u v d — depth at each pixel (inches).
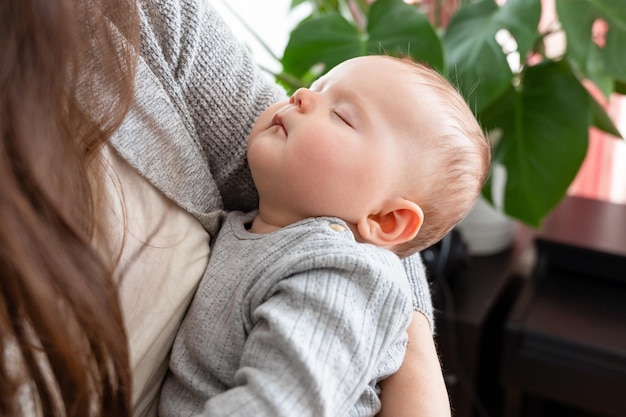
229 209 29.8
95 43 19.2
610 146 63.2
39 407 19.4
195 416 20.8
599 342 43.3
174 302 23.6
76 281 16.9
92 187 20.0
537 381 45.1
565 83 42.0
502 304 52.6
